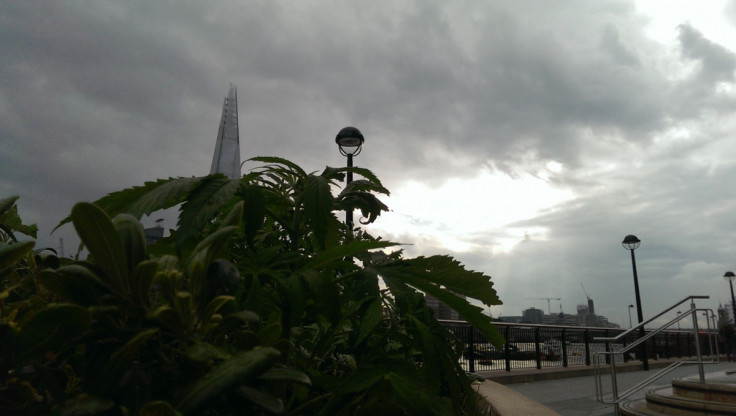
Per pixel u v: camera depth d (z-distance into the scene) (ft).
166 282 3.02
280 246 5.34
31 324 2.63
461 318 5.33
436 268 5.36
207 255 3.19
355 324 6.28
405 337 5.85
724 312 41.37
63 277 2.95
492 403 12.46
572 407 29.71
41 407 2.87
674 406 24.08
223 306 3.58
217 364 3.05
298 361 4.91
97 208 2.77
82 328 2.69
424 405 4.07
